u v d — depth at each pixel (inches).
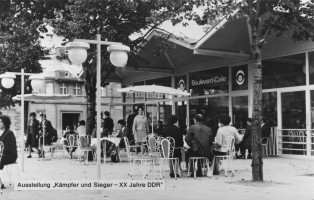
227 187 406.3
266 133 713.0
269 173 514.3
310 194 367.2
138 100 1125.7
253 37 439.2
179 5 490.3
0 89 1084.5
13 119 1760.6
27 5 697.0
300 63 710.5
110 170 553.9
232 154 500.4
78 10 645.9
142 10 679.1
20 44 834.2
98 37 378.3
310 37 483.5
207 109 898.1
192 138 479.5
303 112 703.7
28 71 996.6
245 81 807.7
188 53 897.5
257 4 434.0
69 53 367.9
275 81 754.2
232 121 830.5
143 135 703.7
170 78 1013.8
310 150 692.1
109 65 720.3
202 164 515.2
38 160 718.5
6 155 403.2
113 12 658.8
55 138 860.0
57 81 1822.1
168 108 1018.1
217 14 465.1
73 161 694.5
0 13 423.2
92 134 693.3
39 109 1835.6
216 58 872.3
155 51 764.6
